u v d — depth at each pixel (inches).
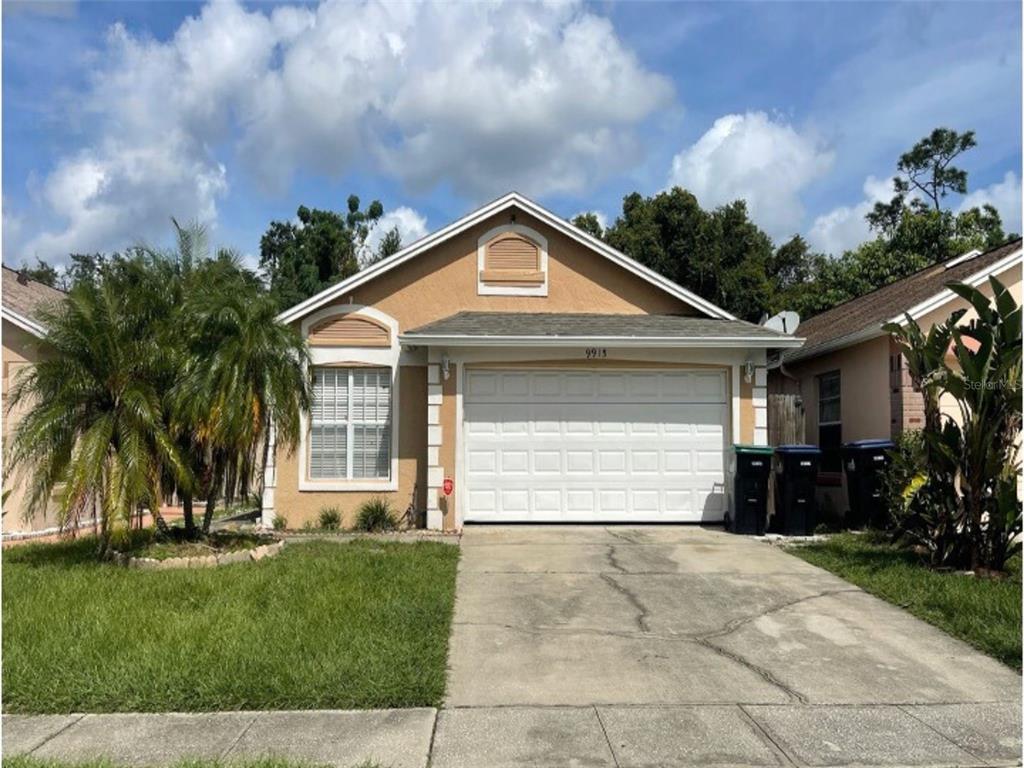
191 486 387.9
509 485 488.4
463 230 531.2
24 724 197.5
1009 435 348.8
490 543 426.3
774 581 343.0
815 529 469.4
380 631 256.1
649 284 540.1
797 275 1563.7
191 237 420.8
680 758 181.6
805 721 202.5
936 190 1464.1
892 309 532.1
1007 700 217.5
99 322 373.7
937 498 362.3
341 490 500.7
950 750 187.0
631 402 493.4
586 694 218.5
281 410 389.7
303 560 364.5
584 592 323.6
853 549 402.3
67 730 194.1
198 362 376.2
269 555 382.9
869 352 523.2
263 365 385.4
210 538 410.3
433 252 531.5
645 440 491.8
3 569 354.0
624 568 365.7
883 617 292.7
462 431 484.1
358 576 329.4
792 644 262.5
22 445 363.9
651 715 205.2
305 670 221.5
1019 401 343.3
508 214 538.3
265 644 241.4
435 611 284.5
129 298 384.8
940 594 308.0
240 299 389.7
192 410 366.3
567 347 474.0
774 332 491.5
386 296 523.5
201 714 203.3
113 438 371.9
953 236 1192.2
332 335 514.9
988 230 1189.1
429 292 528.1
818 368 608.7
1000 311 347.6
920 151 1457.9
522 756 181.6
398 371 511.8
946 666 243.3
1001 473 347.3
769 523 476.7
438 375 482.9
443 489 475.5
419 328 483.2
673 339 468.1
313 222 1296.8
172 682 214.7
